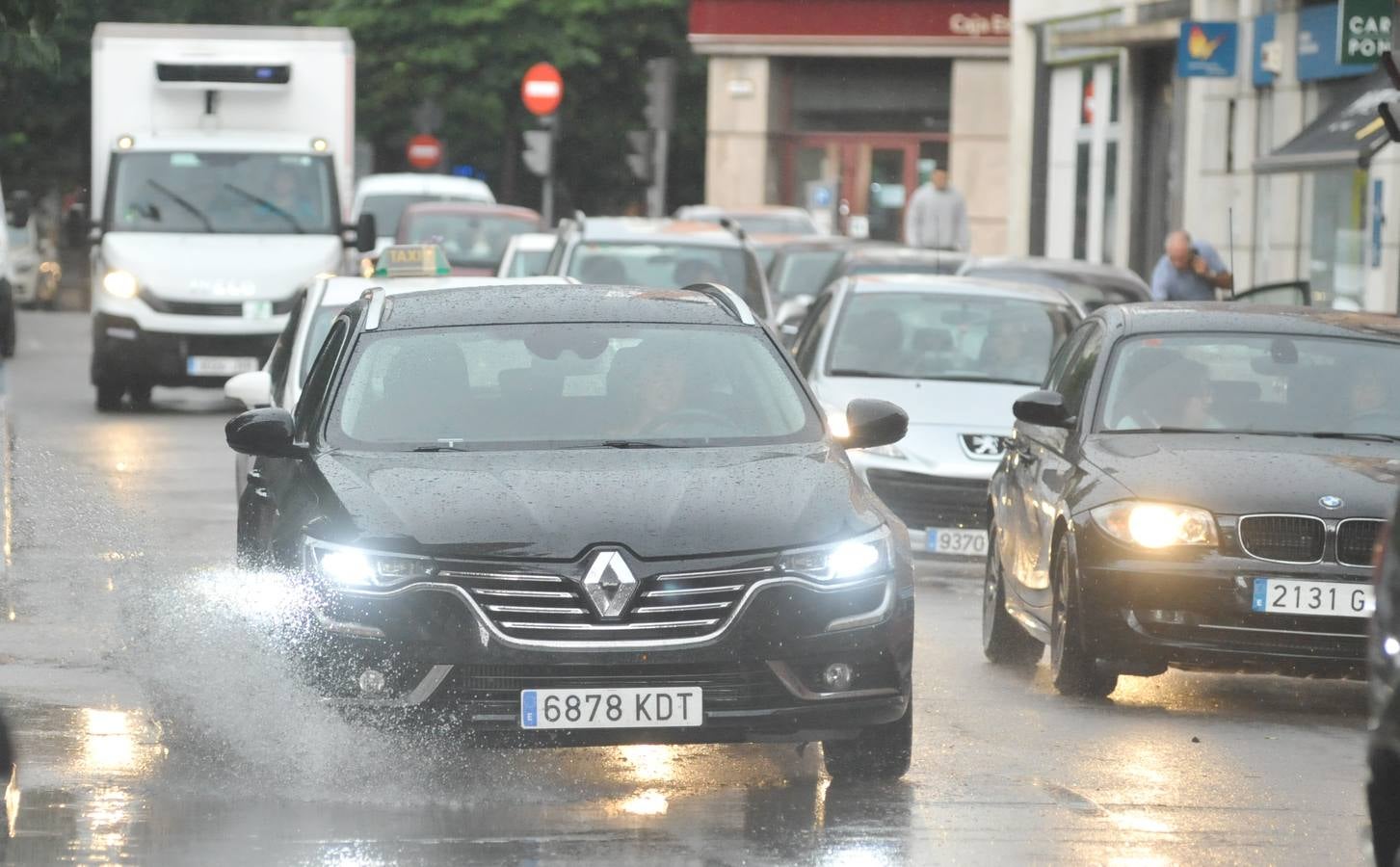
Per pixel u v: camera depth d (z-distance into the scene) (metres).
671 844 22.95
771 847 22.91
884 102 156.00
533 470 26.39
